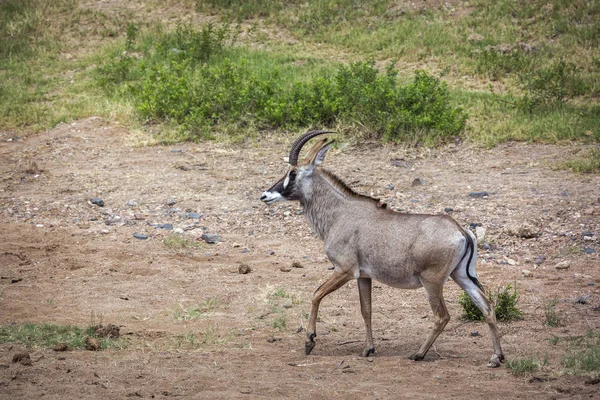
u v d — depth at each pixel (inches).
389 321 1095.6
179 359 914.1
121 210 1604.3
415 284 908.6
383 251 911.7
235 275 1286.9
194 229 1502.2
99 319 1079.6
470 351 954.7
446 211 1540.4
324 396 783.7
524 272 1258.6
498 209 1537.9
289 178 999.6
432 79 2098.9
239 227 1526.8
